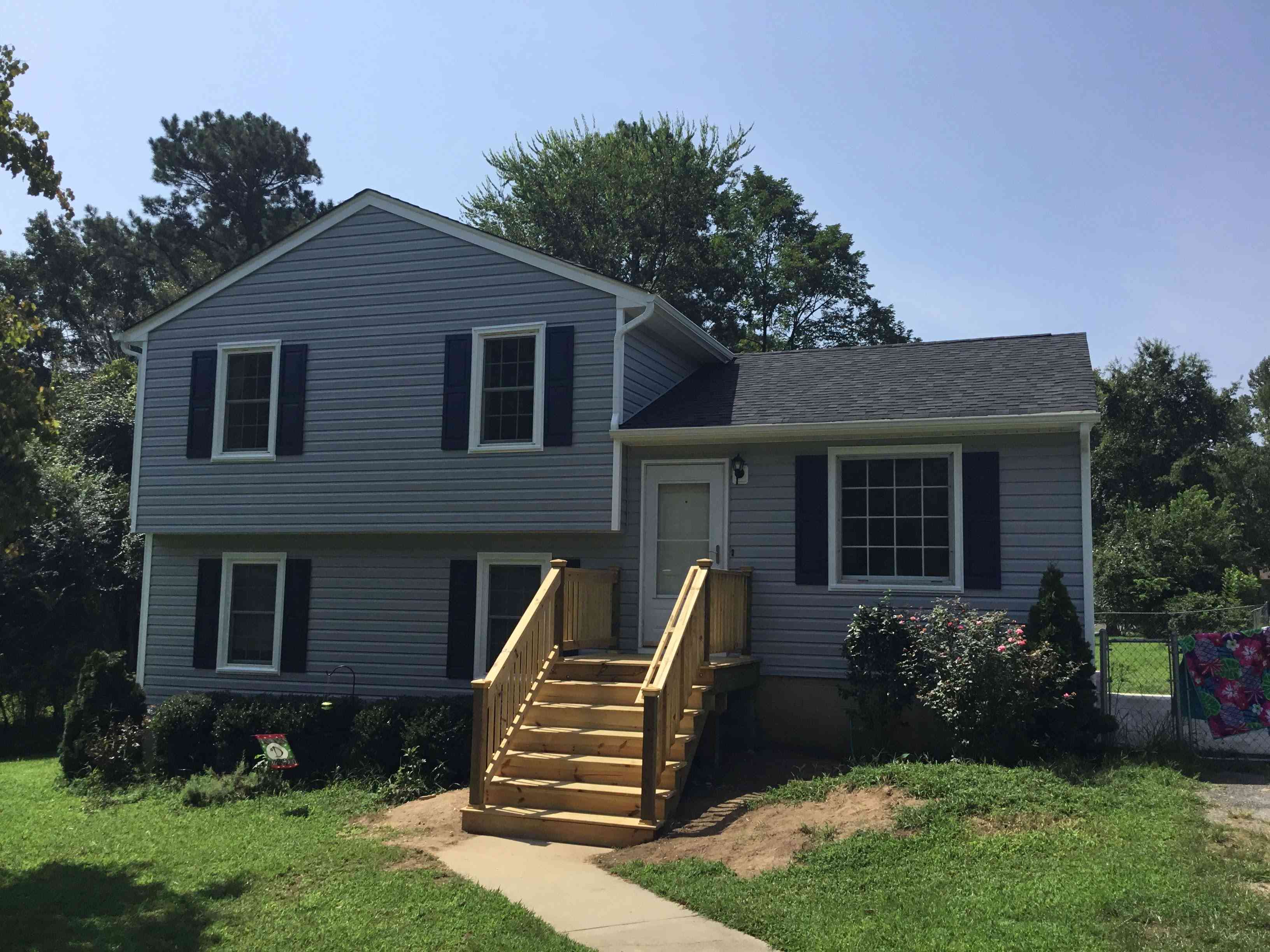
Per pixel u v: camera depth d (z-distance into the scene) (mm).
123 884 8359
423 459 14422
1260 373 48062
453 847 9164
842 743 12461
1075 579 11695
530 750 10773
